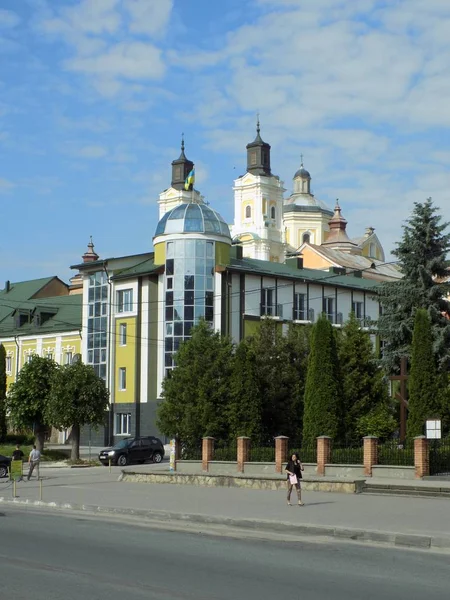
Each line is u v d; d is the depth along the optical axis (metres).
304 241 135.25
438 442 34.47
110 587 12.98
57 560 15.79
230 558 16.22
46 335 79.38
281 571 14.64
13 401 55.84
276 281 69.62
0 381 65.06
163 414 44.41
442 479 31.84
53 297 87.31
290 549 17.73
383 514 23.44
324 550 17.62
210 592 12.59
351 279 78.50
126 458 53.03
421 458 32.41
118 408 69.50
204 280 66.50
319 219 135.75
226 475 34.75
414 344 39.50
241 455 38.41
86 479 40.69
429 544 18.31
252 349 47.41
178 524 23.00
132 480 38.56
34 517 24.86
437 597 12.27
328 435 39.31
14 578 13.77
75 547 17.69
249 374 43.66
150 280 68.31
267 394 45.75
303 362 47.59
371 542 19.20
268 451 38.06
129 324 69.44
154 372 67.62
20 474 31.41
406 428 39.88
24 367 56.41
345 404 40.97
